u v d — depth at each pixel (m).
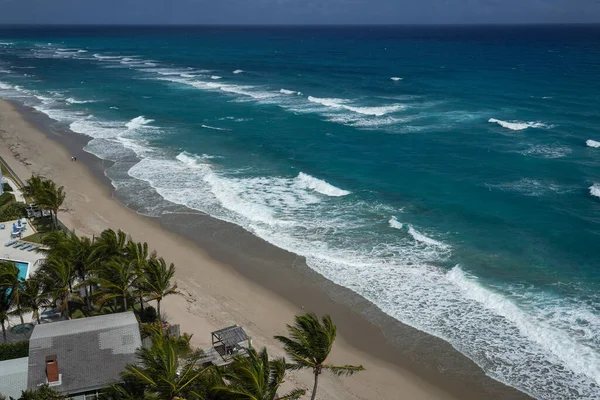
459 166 50.56
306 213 41.00
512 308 28.78
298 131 63.84
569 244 35.59
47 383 19.23
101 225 39.66
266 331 27.94
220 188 45.88
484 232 37.47
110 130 65.25
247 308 30.02
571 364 24.84
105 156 55.47
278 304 30.42
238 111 75.19
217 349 24.39
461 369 25.14
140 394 18.08
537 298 29.78
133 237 37.94
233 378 17.16
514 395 23.50
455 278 31.81
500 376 24.55
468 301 29.78
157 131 64.44
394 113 72.69
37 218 39.50
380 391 24.03
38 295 24.98
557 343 26.12
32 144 60.03
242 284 32.38
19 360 21.62
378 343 27.11
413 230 37.66
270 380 18.06
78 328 21.91
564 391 23.47
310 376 24.80
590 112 70.94
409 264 33.62
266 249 36.12
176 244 37.19
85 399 19.42
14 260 32.25
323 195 44.31
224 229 39.03
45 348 20.77
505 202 42.22
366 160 52.91
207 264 34.66
